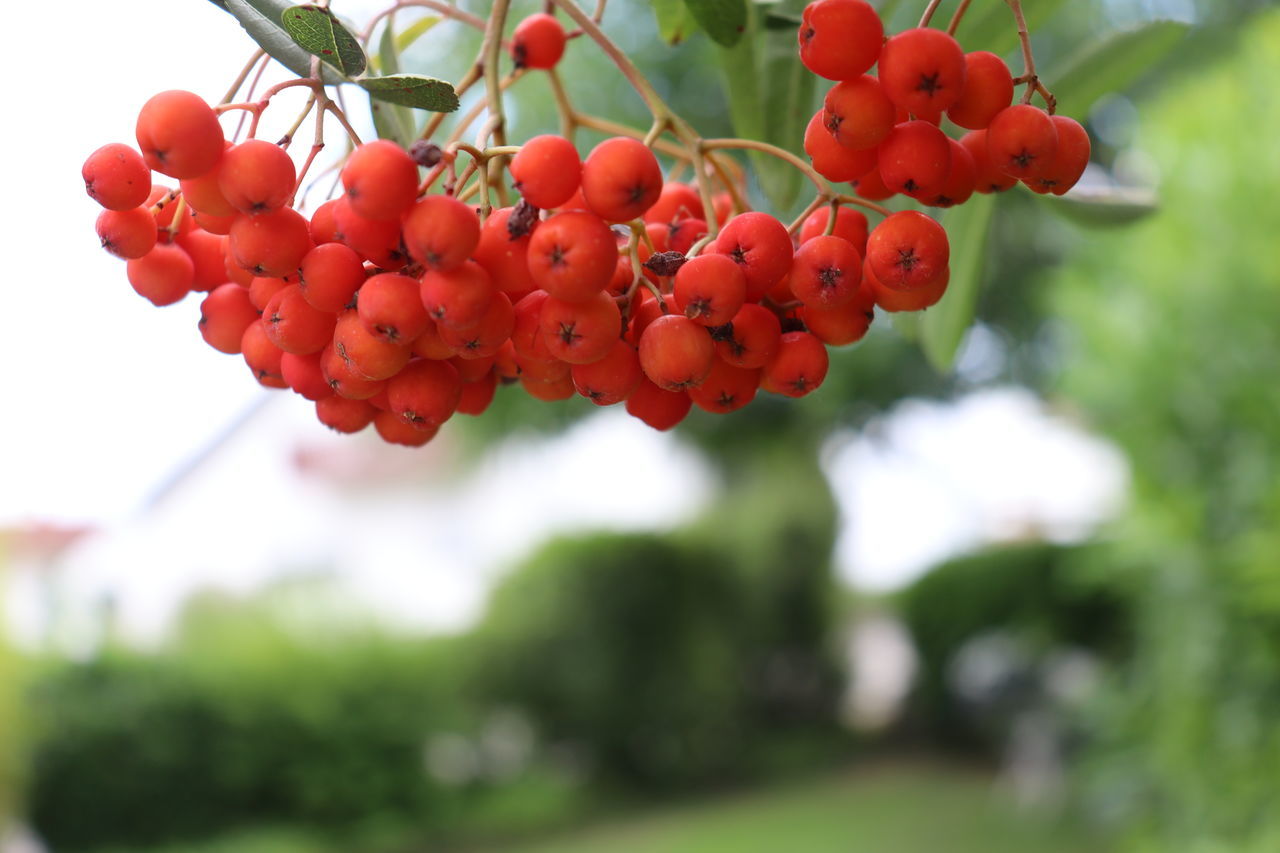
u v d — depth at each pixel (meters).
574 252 0.69
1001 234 7.06
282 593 8.23
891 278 0.77
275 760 6.76
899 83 0.72
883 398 8.61
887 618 11.95
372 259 0.74
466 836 7.26
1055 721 7.36
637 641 8.55
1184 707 3.11
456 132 0.91
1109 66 1.28
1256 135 2.95
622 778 8.50
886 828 7.22
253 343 0.85
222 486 11.91
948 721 9.62
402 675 7.32
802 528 10.55
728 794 8.41
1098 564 3.80
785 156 0.84
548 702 8.38
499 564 9.02
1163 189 3.08
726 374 0.85
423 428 0.84
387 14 1.04
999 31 1.19
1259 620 2.83
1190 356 3.02
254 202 0.71
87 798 6.22
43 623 6.61
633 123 6.46
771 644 10.03
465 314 0.70
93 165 0.77
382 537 12.02
